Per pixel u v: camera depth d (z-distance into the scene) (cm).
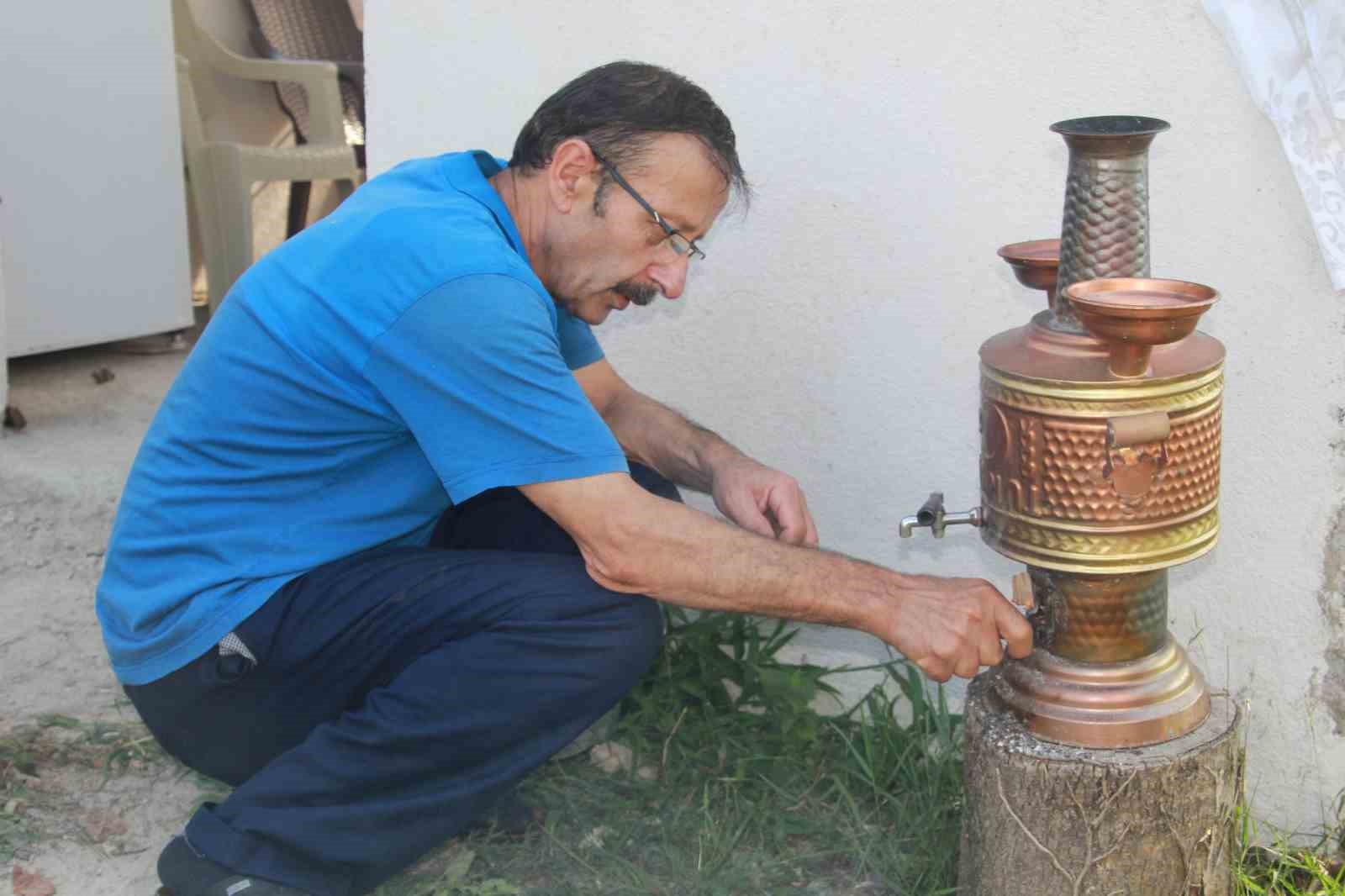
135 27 427
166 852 203
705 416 270
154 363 458
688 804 246
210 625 204
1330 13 202
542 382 191
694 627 269
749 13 248
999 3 230
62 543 340
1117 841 190
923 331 250
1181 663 196
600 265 206
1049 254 198
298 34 532
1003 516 187
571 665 203
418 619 205
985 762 197
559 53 266
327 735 204
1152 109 224
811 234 253
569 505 194
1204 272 226
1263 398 227
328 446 203
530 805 245
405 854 209
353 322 193
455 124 277
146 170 440
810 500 266
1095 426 174
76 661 296
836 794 253
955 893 220
